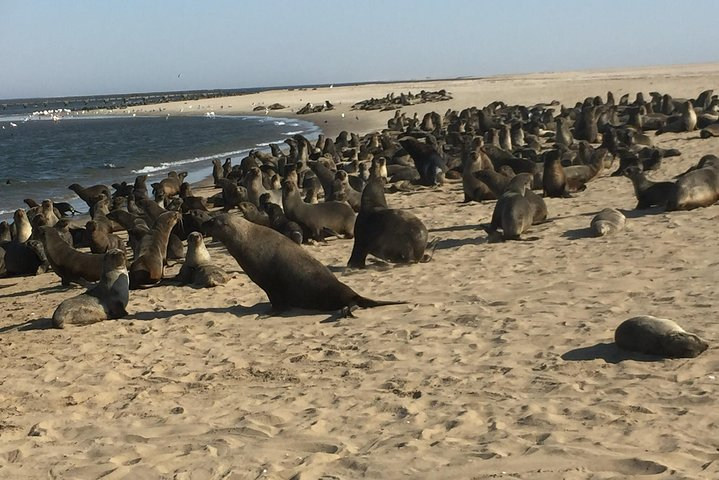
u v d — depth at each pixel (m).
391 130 45.34
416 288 11.24
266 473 5.50
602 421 5.89
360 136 48.41
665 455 5.12
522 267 11.91
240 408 7.06
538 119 41.41
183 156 47.00
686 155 24.62
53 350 9.80
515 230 14.02
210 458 5.91
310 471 5.46
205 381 8.03
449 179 24.86
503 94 74.44
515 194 14.46
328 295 10.41
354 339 9.00
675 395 6.27
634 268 11.02
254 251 10.62
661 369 6.93
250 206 17.17
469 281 11.33
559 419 6.00
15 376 8.79
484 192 19.55
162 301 12.14
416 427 6.17
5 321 11.80
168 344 9.62
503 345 8.18
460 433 5.95
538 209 15.38
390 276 12.20
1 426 7.12
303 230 15.98
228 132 67.00
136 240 15.70
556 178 18.92
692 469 4.92
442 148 29.75
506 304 9.79
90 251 18.14
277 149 35.88
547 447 5.44
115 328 10.66
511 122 41.16
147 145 57.34
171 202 21.88
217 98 157.25
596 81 84.69
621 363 7.20
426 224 16.86
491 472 5.13
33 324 11.36
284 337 9.44
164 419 6.96
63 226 17.78
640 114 35.88
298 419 6.64
